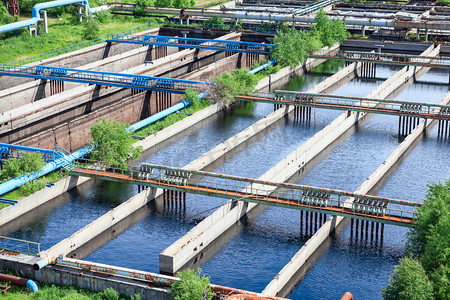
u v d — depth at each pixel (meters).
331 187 105.31
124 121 129.75
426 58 170.00
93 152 104.38
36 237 88.12
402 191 103.12
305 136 127.88
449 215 71.00
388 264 82.25
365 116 140.75
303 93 136.25
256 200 89.75
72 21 193.25
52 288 72.25
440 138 127.25
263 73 167.88
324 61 192.38
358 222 87.31
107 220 90.00
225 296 66.75
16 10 194.62
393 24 189.50
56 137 112.75
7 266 75.75
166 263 78.81
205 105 138.75
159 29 198.12
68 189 101.44
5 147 103.88
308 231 90.44
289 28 191.38
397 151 115.06
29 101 141.88
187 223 92.81
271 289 73.00
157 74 164.00
